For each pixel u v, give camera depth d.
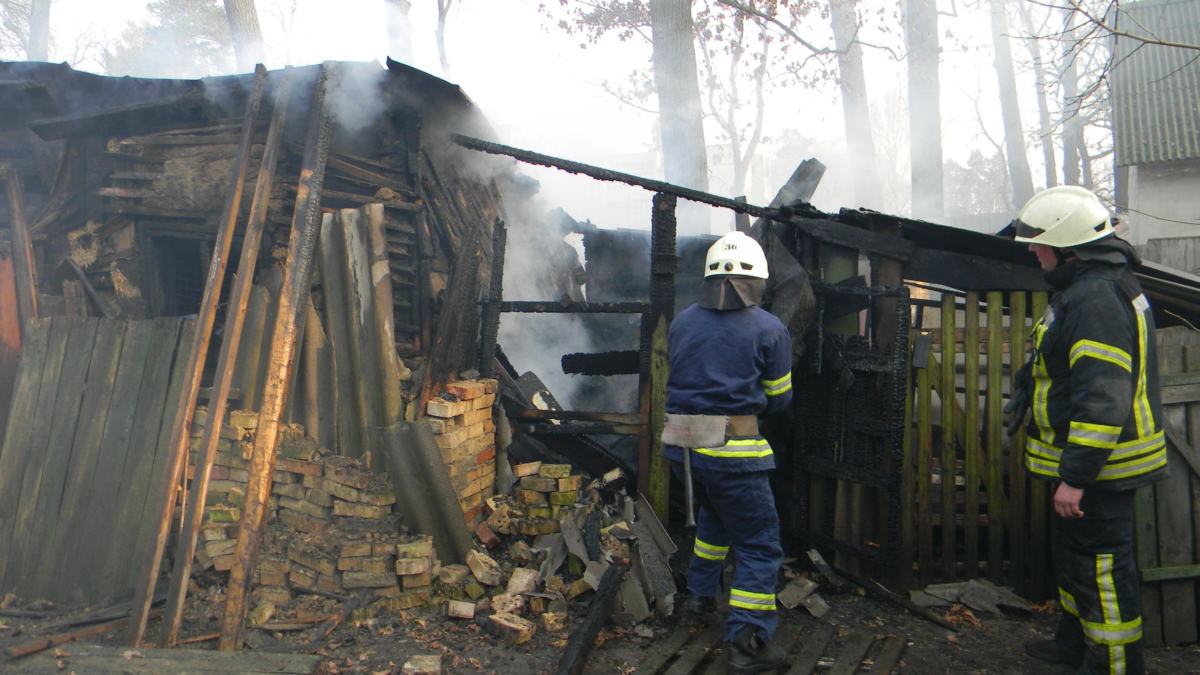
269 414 3.22
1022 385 2.86
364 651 2.89
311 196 3.62
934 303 4.71
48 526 3.52
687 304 5.49
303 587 3.24
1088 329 2.47
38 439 3.66
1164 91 14.33
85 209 4.78
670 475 4.17
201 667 2.66
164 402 3.53
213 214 4.48
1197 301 3.46
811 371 3.86
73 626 3.08
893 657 2.94
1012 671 2.86
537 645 2.96
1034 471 2.78
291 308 3.39
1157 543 3.11
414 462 3.41
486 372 4.13
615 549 3.49
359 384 3.61
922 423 3.56
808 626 3.25
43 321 3.84
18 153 5.64
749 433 2.83
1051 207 2.63
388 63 4.14
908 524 3.53
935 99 12.58
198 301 4.90
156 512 3.16
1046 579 3.49
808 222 4.01
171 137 4.55
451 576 3.28
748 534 2.87
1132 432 2.53
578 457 4.33
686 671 2.79
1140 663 2.62
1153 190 13.62
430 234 4.71
